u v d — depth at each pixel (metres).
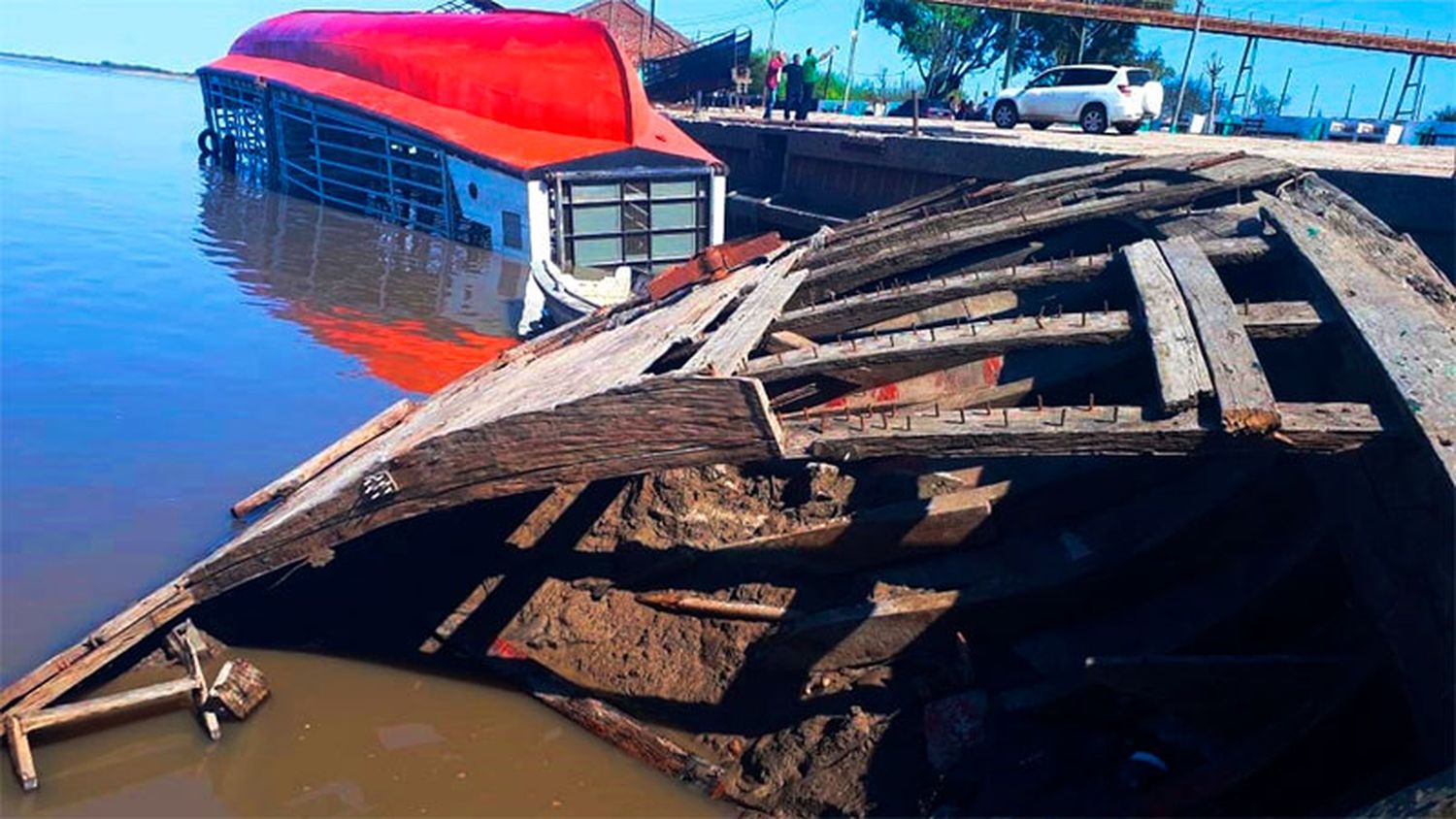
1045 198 8.45
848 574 6.17
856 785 5.09
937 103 35.53
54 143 31.36
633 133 18.44
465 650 6.58
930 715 5.25
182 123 41.88
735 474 6.96
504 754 5.74
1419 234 7.98
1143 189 7.79
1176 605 5.45
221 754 5.73
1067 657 5.38
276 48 25.70
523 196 16.73
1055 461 6.24
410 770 5.59
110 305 14.17
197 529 8.16
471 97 19.61
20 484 8.72
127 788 5.46
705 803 5.35
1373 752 4.44
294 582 7.20
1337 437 4.02
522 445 5.21
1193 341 4.74
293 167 23.88
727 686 5.92
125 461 9.30
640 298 10.32
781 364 5.51
